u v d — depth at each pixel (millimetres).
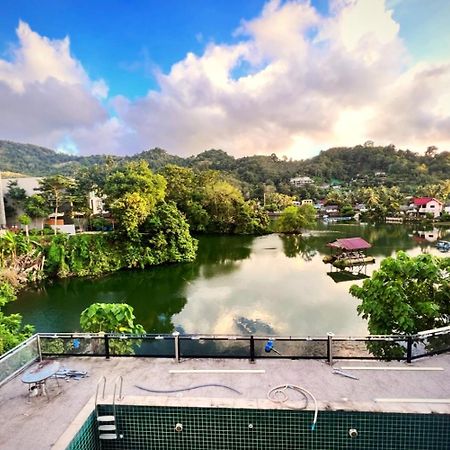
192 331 15117
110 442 4371
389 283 6980
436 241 38125
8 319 9406
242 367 5250
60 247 25188
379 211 61219
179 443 4336
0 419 4086
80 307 18828
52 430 3883
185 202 47781
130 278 24891
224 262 29156
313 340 5391
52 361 5512
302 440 4199
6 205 36500
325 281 22328
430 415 4016
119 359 5574
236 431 4238
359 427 4117
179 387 4742
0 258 22109
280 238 42250
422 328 6828
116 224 29625
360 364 5262
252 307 17672
